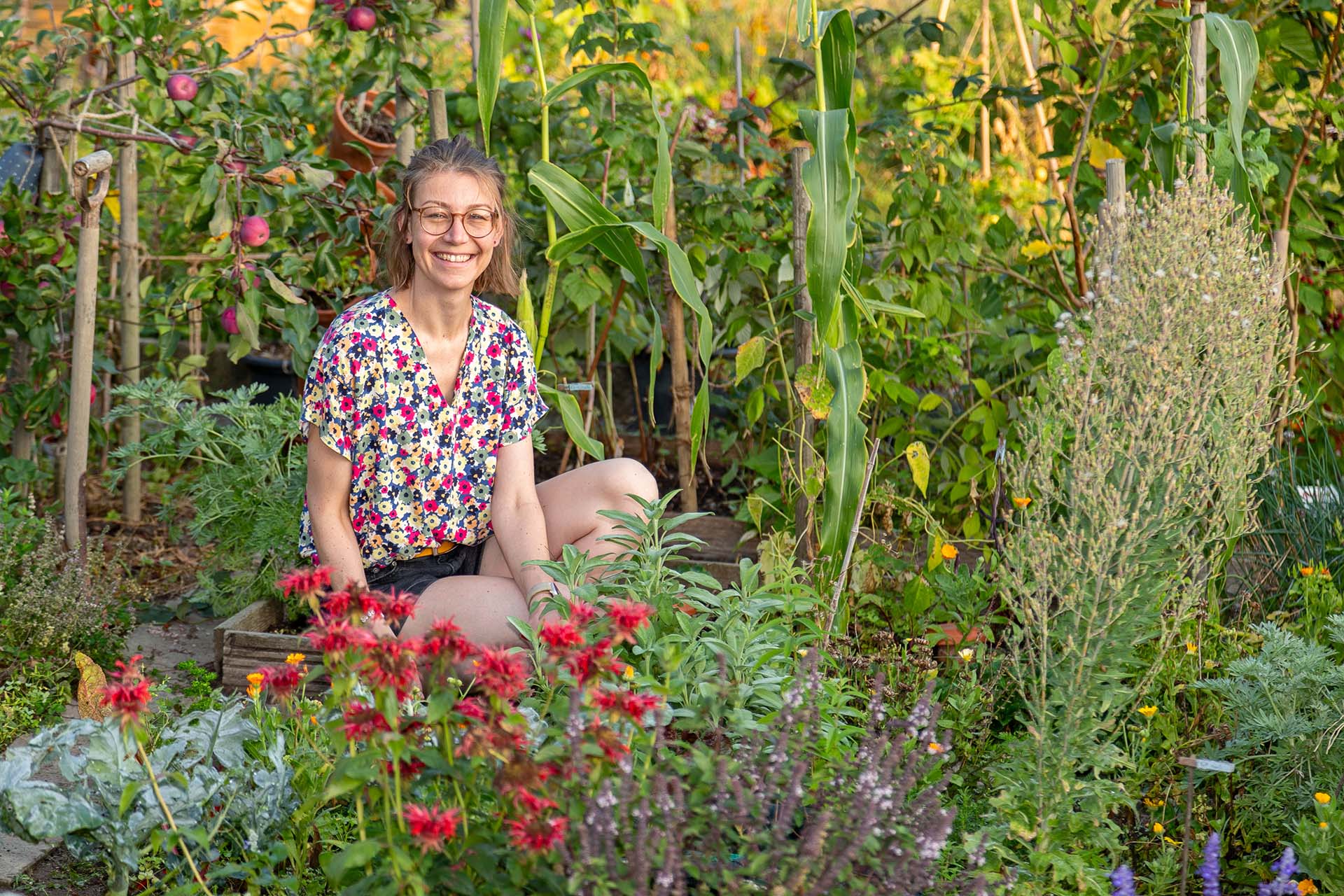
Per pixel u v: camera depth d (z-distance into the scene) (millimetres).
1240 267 2406
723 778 1686
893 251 3738
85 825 1942
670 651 1876
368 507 2646
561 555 2732
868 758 1841
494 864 1635
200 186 3455
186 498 3855
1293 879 2141
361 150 4113
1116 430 2180
